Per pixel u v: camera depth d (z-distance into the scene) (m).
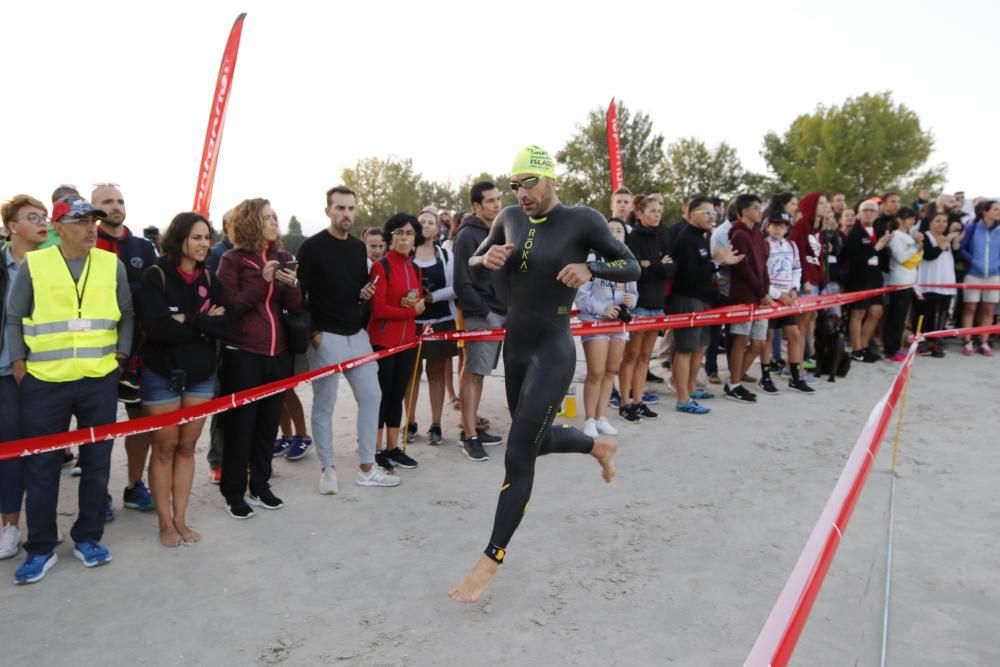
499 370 9.02
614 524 4.02
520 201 3.24
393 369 5.03
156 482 3.71
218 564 3.55
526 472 3.08
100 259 3.53
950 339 10.52
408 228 4.87
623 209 6.41
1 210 3.69
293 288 4.20
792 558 3.56
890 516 3.87
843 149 50.47
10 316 3.34
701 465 5.07
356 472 5.05
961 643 2.79
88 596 3.21
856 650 2.72
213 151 6.59
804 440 5.67
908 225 8.84
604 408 5.91
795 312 7.10
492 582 3.33
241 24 6.54
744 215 6.71
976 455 5.23
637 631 2.88
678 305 6.56
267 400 4.22
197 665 2.67
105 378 3.54
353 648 2.78
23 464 3.64
